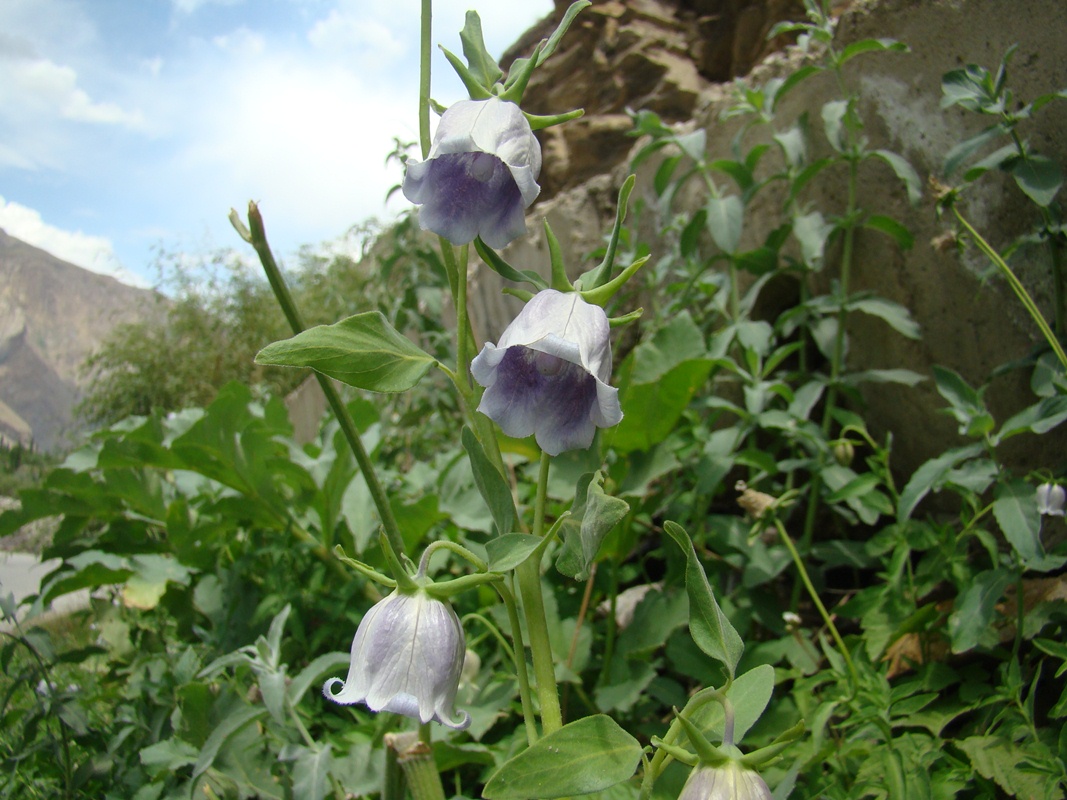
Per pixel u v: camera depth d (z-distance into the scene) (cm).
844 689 31
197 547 46
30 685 35
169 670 38
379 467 57
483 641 42
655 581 55
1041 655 33
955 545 35
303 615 43
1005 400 41
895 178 46
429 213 19
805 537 43
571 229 82
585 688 40
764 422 42
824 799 28
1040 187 34
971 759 28
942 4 42
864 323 49
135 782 33
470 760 33
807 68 45
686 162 66
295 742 31
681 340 44
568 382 18
